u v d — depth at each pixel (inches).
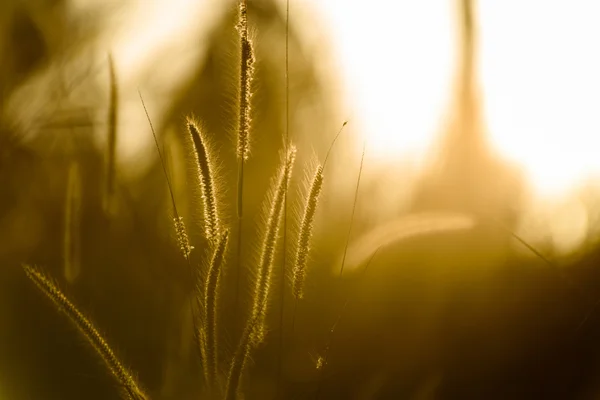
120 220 42.3
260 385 35.6
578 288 38.2
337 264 36.8
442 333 40.8
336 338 39.9
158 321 39.8
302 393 34.0
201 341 31.2
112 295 40.8
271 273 31.8
